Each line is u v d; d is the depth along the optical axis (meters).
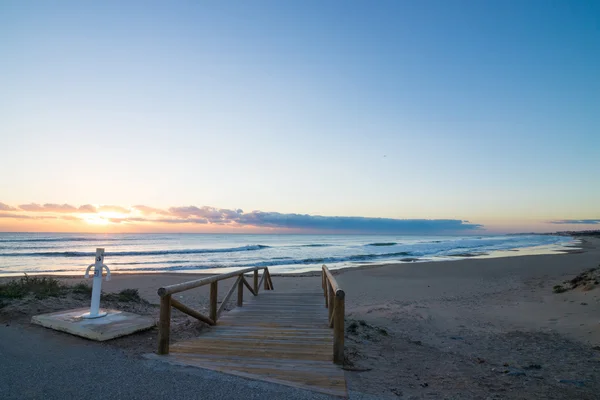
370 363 5.20
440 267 24.92
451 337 7.94
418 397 4.06
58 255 39.06
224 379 3.79
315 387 3.77
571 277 17.86
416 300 13.10
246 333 6.20
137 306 8.59
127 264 31.45
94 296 5.73
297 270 26.58
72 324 5.25
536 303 11.32
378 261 33.78
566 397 4.32
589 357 6.20
